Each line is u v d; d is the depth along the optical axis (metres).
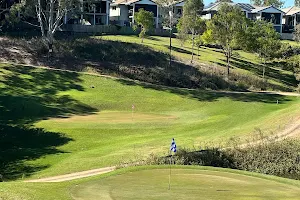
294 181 18.64
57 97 47.00
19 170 26.66
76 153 30.31
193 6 69.88
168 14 83.25
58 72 52.66
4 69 51.44
